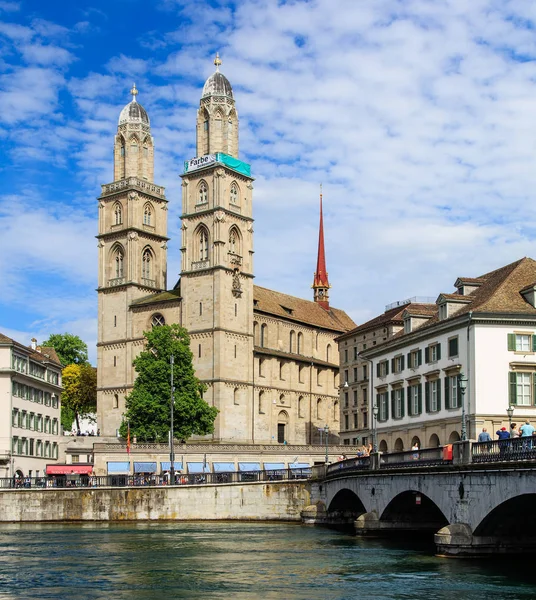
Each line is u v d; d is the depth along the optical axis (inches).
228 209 5733.3
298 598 1670.8
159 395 4889.3
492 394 3201.3
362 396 5452.8
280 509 3582.7
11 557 2295.8
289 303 6717.5
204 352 5590.6
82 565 2134.6
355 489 2866.6
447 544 2062.0
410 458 2373.3
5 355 4630.9
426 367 3639.3
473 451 1998.0
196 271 5669.3
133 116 6200.8
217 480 3764.8
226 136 5866.1
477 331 3230.8
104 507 3636.8
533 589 1720.0
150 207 6122.1
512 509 1916.8
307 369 6496.1
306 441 6382.9
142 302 5836.6
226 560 2202.3
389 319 5088.6
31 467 4913.9
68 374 6417.3
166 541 2694.4
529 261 3508.9
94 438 5329.7
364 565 2075.5
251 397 5753.0
